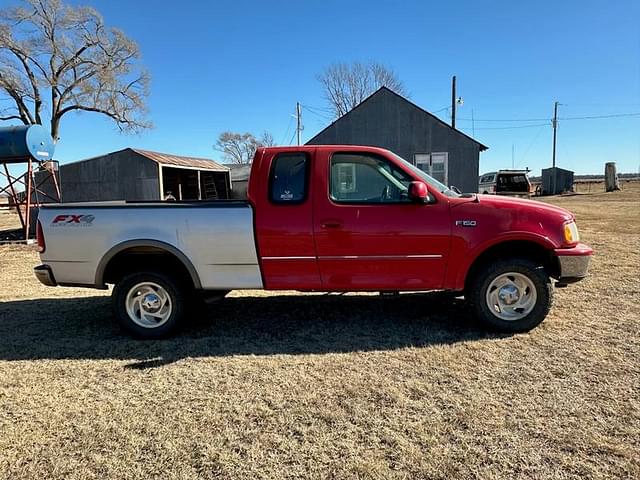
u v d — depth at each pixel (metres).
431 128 21.53
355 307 5.29
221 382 3.40
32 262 9.56
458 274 4.15
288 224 4.15
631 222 13.71
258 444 2.57
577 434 2.59
